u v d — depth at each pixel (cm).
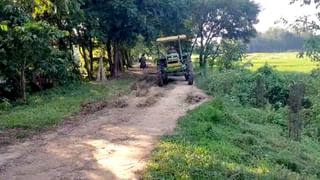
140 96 2039
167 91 2252
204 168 825
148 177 766
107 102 1805
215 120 1405
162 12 3300
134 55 6319
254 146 1170
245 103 2170
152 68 4878
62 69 2256
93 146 1027
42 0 1529
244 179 816
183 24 3803
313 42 2255
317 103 1942
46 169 845
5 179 787
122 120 1391
